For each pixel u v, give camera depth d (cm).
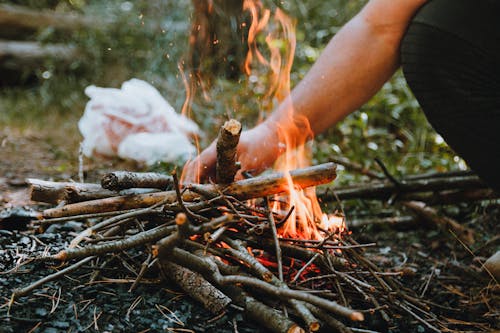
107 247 143
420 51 157
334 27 453
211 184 160
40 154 329
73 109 449
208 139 332
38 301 142
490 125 155
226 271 146
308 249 160
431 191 229
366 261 160
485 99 154
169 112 327
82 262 146
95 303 144
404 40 161
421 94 162
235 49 411
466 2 151
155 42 470
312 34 448
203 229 125
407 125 357
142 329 137
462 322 161
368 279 171
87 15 545
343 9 475
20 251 167
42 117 431
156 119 319
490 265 182
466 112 157
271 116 177
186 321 140
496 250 218
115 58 486
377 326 150
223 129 146
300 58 410
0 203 229
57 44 510
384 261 205
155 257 145
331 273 156
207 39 412
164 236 147
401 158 325
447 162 298
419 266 205
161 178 166
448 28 152
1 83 495
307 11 464
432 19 154
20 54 495
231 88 378
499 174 160
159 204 158
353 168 254
